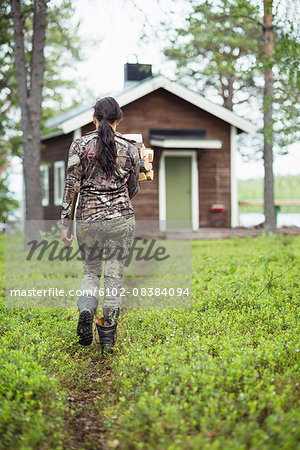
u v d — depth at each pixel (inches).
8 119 730.2
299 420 94.7
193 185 650.2
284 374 122.0
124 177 150.6
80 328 145.4
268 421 94.9
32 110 527.8
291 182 1184.8
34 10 496.1
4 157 1051.9
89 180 147.6
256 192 1310.3
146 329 175.9
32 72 526.6
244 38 469.1
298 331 161.9
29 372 123.3
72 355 159.9
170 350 144.3
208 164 655.1
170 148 640.4
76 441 105.7
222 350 141.0
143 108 625.9
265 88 506.9
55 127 587.8
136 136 162.6
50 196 746.8
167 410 101.5
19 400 108.5
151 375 123.0
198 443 87.6
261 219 781.3
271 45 447.8
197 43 455.2
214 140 597.9
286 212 951.6
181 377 119.5
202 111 645.9
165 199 645.3
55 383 125.8
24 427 99.0
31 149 527.2
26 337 159.5
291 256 326.0
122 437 100.8
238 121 647.8
